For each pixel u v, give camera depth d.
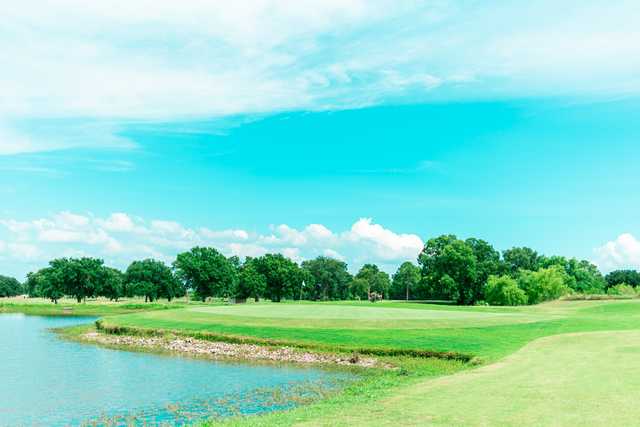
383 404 18.17
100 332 54.41
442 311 64.06
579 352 28.80
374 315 55.34
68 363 37.19
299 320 50.12
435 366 32.22
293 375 31.91
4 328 66.25
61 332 58.88
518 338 37.94
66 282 137.38
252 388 28.30
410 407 17.25
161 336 48.47
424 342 37.88
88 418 22.91
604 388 18.72
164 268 152.12
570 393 18.08
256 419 17.08
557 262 153.12
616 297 93.88
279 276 153.25
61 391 28.31
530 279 120.94
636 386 18.89
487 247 132.38
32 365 36.41
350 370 33.09
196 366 35.56
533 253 170.25
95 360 38.47
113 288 147.88
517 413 15.47
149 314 62.19
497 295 114.62
